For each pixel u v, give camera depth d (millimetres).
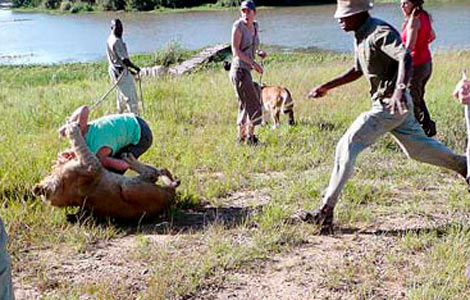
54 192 5160
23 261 4582
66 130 5145
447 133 8047
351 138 4852
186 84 13914
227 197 5965
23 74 26094
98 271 4426
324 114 9859
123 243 4914
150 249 4688
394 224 5164
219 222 5219
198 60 27312
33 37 46656
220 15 56250
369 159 6969
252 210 5543
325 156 7254
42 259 4609
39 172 6293
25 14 70188
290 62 25922
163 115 9898
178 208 5594
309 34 39719
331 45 34438
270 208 5445
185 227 5211
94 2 69062
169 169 6699
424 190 6023
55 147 7426
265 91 9133
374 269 4367
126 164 5445
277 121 9070
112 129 5484
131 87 9797
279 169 6867
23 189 5902
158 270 4344
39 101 11859
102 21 56656
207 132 8625
